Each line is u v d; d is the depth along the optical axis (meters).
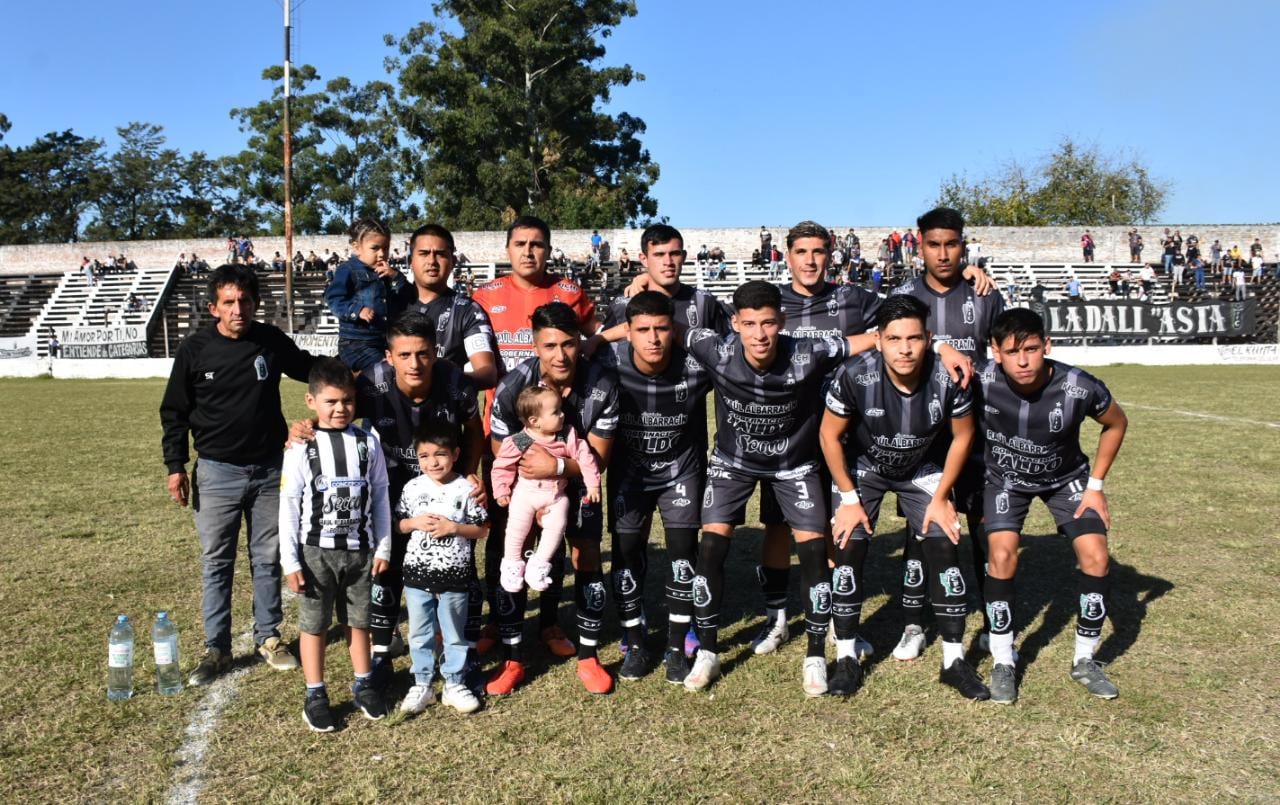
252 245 43.56
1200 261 38.88
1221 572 6.15
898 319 3.96
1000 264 41.81
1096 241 43.06
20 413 17.78
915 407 4.21
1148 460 10.72
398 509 4.21
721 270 39.56
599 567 4.41
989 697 4.15
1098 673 4.26
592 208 44.88
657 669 4.60
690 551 4.48
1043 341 4.10
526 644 4.99
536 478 4.23
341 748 3.71
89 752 3.67
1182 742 3.71
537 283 5.31
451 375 4.40
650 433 4.38
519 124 44.69
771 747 3.70
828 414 4.31
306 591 3.90
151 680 4.42
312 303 37.16
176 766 3.56
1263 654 4.68
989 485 4.52
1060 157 59.22
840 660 4.34
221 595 4.55
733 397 4.25
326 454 3.92
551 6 43.38
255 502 4.64
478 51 43.78
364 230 5.14
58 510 8.48
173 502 8.86
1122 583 5.95
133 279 40.47
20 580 6.14
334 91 57.88
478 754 3.64
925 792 3.33
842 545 4.36
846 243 40.38
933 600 4.34
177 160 70.50
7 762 3.57
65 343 32.41
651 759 3.59
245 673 4.54
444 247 4.79
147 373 30.84
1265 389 20.55
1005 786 3.37
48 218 69.31
